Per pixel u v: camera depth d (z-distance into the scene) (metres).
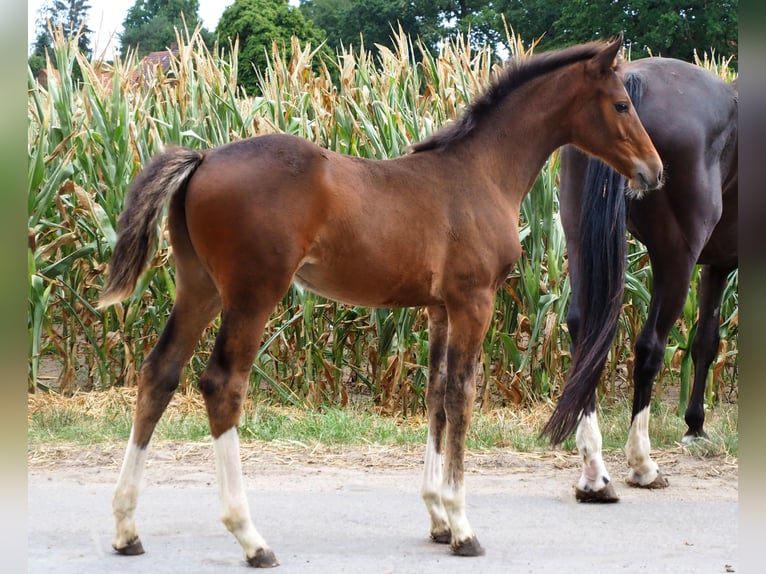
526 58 4.36
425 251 3.82
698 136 4.92
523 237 6.90
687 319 7.15
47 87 7.85
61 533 4.02
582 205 4.77
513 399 7.21
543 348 7.21
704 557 3.81
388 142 7.33
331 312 7.39
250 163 3.53
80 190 6.78
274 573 3.51
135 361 7.39
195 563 3.62
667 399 7.97
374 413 7.01
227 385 3.50
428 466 4.06
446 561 3.71
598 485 4.71
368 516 4.43
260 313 3.52
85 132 7.24
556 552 3.88
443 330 4.14
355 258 3.69
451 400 3.85
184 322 3.76
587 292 4.70
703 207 4.98
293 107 7.77
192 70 7.94
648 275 7.29
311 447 5.94
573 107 4.34
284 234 3.49
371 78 8.21
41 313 6.86
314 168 3.60
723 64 8.82
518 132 4.25
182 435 6.08
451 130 4.12
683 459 5.79
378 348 7.29
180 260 3.72
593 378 4.57
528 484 5.18
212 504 4.60
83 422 6.30
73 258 6.93
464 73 7.76
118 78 7.25
